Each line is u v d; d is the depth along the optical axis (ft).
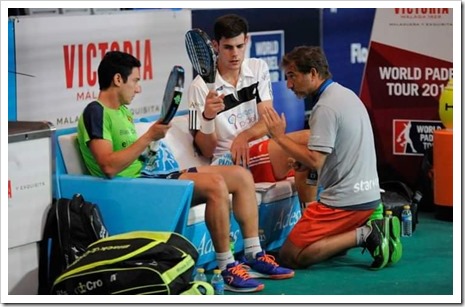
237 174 20.74
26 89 21.50
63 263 18.97
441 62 28.07
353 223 21.57
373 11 28.78
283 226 23.39
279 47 28.50
